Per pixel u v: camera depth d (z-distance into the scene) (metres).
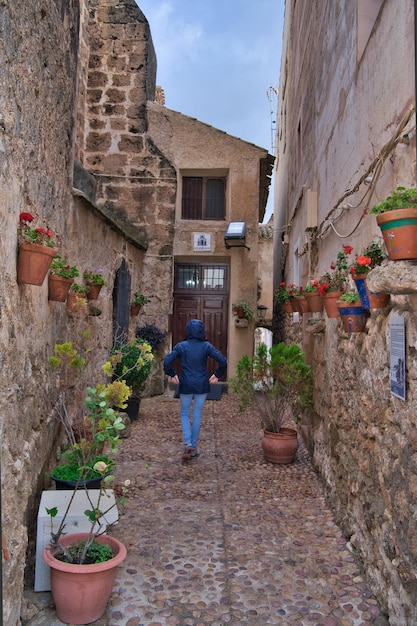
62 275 3.55
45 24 3.28
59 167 4.04
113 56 9.49
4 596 2.06
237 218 9.82
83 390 5.15
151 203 9.45
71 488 3.31
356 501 3.21
